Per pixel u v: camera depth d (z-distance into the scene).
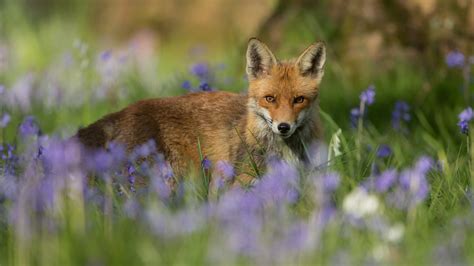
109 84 16.59
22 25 28.28
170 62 26.12
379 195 8.52
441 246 6.91
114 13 31.34
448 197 8.97
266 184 8.52
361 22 17.52
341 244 7.32
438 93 14.68
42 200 7.79
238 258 6.67
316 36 17.72
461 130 10.34
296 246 6.66
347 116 14.35
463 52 15.93
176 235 7.19
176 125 11.55
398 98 15.04
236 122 11.41
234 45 21.73
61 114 15.70
